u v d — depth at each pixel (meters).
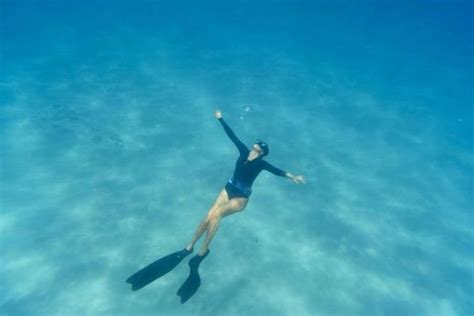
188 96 10.29
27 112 8.84
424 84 13.67
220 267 5.49
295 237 6.23
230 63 13.05
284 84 11.80
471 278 6.05
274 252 5.88
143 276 4.74
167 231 6.00
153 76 11.38
